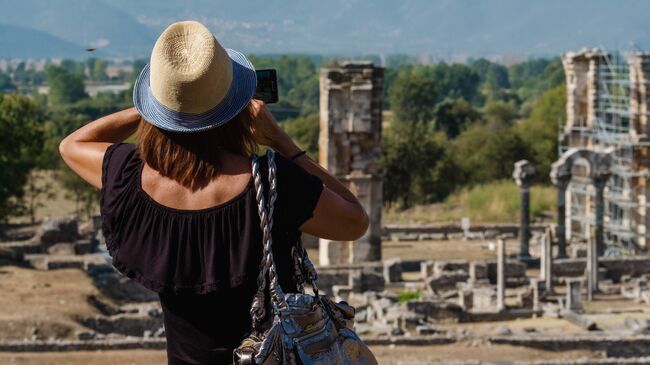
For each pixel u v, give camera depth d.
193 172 7.44
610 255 79.06
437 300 55.66
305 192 7.51
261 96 8.37
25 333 48.50
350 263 71.44
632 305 61.44
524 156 125.81
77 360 43.44
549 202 105.19
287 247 7.59
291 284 7.71
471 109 191.62
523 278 66.75
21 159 99.50
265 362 7.37
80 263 64.50
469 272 67.56
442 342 47.38
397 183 118.25
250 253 7.37
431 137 126.44
